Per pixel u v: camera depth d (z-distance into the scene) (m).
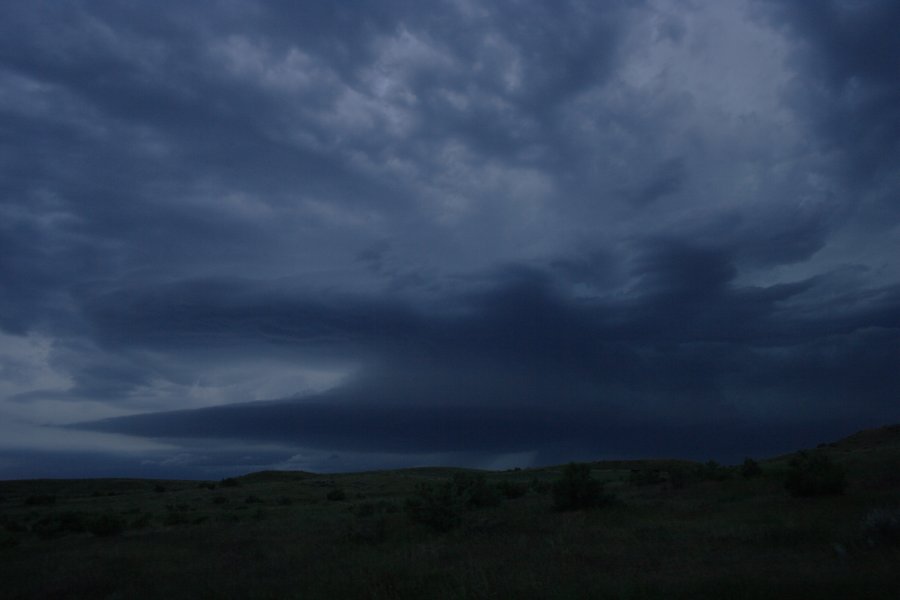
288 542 22.41
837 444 61.69
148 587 14.45
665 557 13.80
